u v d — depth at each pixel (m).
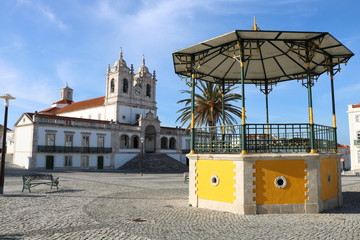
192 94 11.70
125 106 60.56
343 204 12.00
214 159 10.51
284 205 9.60
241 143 9.97
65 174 32.47
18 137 45.34
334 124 12.06
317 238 6.91
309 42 10.20
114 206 11.25
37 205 11.38
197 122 29.33
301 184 9.75
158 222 8.52
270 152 10.10
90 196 14.13
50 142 43.28
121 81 60.38
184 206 11.21
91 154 48.09
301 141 10.77
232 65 13.27
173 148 64.25
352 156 51.06
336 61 12.02
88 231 7.53
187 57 11.80
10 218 9.02
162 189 17.86
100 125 49.88
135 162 52.34
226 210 9.96
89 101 69.19
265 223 8.33
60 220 8.76
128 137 54.97
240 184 9.59
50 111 73.81
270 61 13.00
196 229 7.74
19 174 30.98
